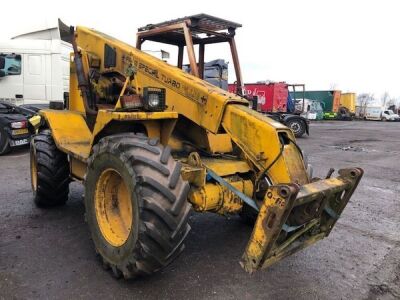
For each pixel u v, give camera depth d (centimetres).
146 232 271
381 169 879
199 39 478
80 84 453
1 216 455
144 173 277
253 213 405
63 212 473
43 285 302
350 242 420
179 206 277
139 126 351
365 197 617
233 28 469
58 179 466
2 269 325
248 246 273
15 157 874
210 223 449
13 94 1104
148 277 320
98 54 452
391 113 4238
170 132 344
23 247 369
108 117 321
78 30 481
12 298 283
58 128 456
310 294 308
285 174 312
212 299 293
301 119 1684
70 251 362
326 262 367
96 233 331
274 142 316
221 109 339
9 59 1088
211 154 379
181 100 365
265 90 1973
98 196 333
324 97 3850
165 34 457
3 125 884
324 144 1396
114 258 306
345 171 327
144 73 393
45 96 1109
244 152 333
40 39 1116
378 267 361
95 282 309
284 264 358
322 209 306
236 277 328
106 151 310
